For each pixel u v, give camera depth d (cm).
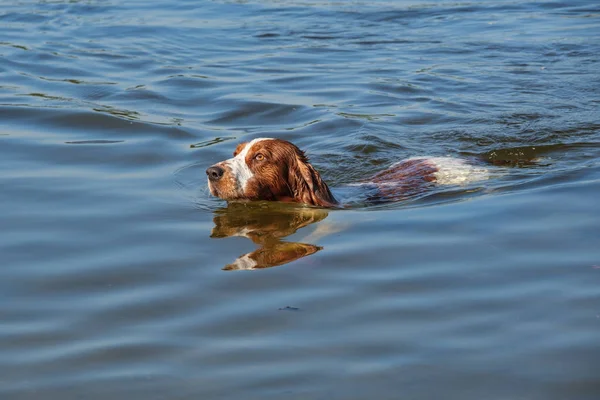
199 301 845
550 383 684
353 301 836
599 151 1370
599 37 2205
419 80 1848
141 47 2105
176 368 720
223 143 1439
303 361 725
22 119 1533
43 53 2012
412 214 1097
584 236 974
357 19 2472
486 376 696
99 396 680
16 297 857
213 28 2342
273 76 1877
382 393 676
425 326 781
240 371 712
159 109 1628
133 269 927
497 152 1394
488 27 2362
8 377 708
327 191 1177
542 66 1947
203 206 1157
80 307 834
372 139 1468
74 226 1060
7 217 1086
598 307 802
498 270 895
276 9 2594
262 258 958
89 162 1327
